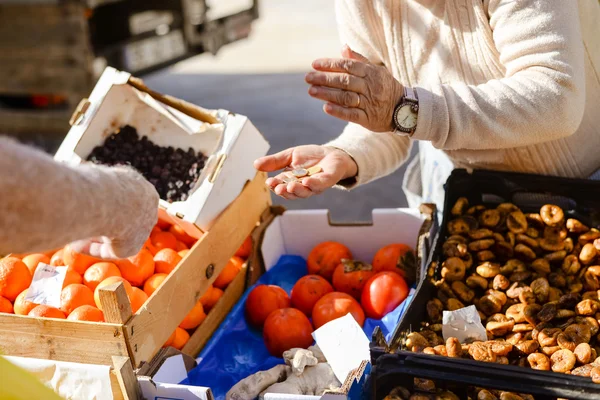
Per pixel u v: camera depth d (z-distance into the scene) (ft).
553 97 4.49
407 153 5.76
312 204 11.87
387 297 5.26
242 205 5.68
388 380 3.92
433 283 4.78
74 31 12.46
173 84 17.63
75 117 5.74
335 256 5.87
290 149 5.26
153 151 5.92
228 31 14.20
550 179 5.12
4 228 2.67
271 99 16.19
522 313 4.45
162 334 4.64
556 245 4.91
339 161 5.10
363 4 5.15
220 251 5.36
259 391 4.56
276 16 23.08
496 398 3.88
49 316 4.64
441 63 4.99
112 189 3.14
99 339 4.35
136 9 13.51
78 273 5.05
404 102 4.52
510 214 5.07
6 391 2.97
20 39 12.83
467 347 4.22
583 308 4.40
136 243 3.43
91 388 4.22
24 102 13.99
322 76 4.35
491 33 4.76
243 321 5.45
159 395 4.18
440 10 4.89
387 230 6.03
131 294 4.83
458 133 4.55
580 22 4.90
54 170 2.80
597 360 4.00
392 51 5.22
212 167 5.30
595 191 5.01
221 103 16.20
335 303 5.18
